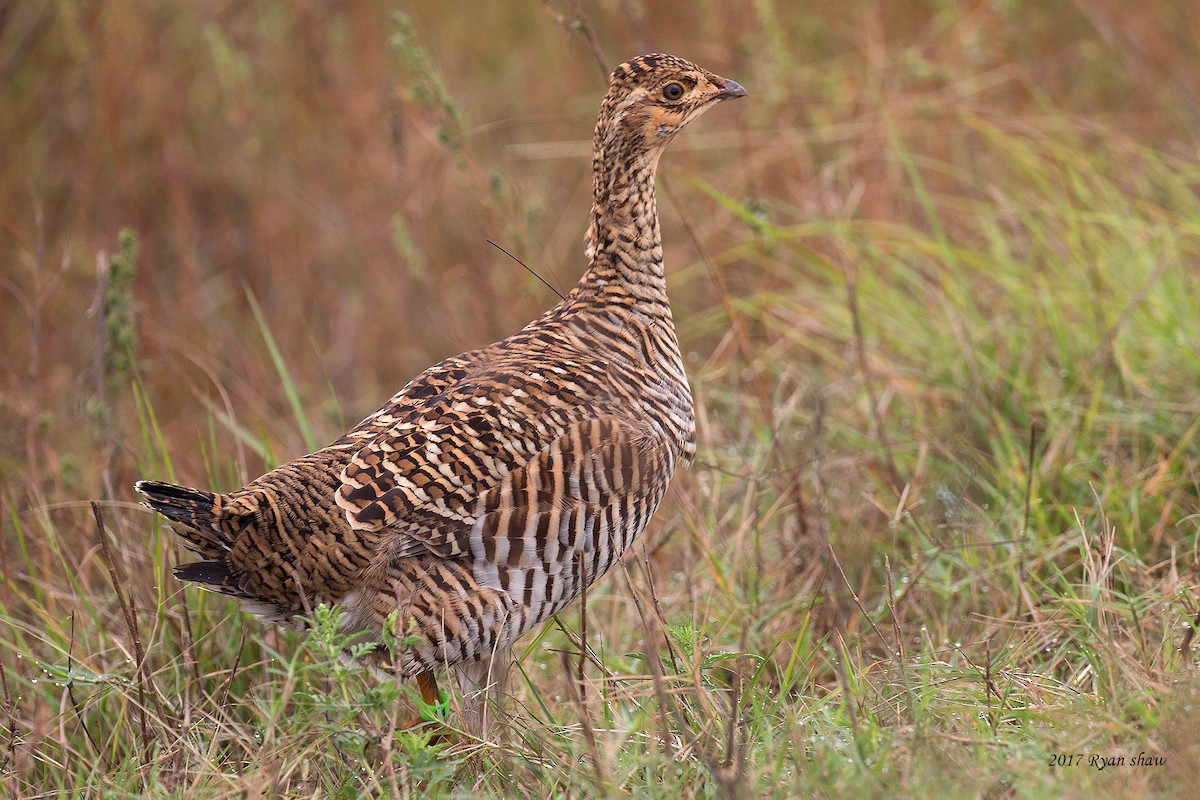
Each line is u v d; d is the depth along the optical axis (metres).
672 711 7.62
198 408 14.20
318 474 7.65
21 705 8.77
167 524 7.72
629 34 16.38
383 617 7.68
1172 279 11.57
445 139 11.66
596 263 8.79
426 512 7.54
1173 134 15.12
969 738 7.00
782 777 6.95
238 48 16.09
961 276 12.05
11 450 12.32
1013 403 10.84
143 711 8.00
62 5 14.57
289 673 7.39
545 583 7.87
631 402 8.26
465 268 14.16
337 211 15.34
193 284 15.00
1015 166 14.05
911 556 10.00
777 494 10.70
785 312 12.59
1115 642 7.97
